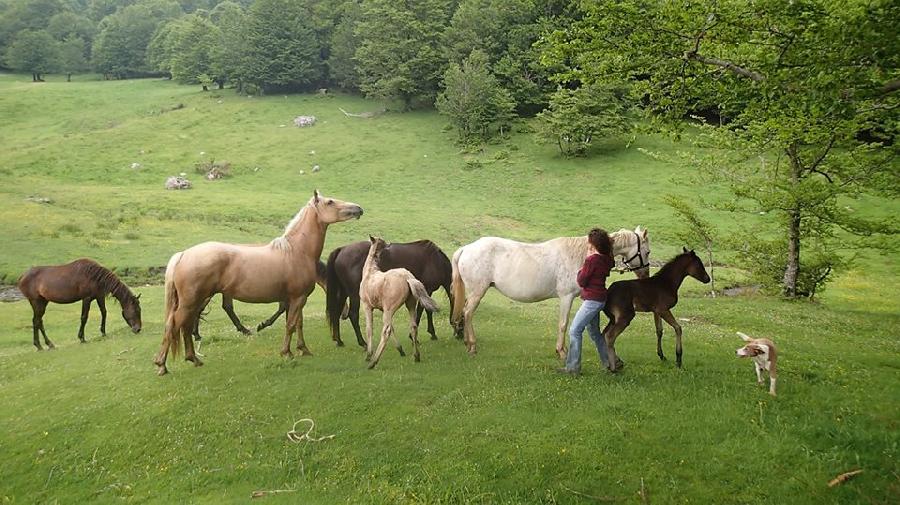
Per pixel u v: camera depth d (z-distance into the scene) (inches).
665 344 426.0
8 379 415.2
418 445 268.8
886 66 315.6
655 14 355.3
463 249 394.0
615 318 344.2
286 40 2726.4
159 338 498.9
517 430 275.7
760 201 692.7
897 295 896.3
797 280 760.3
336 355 395.9
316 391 323.0
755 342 311.1
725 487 238.4
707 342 437.1
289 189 1680.6
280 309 476.7
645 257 374.6
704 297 804.6
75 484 257.3
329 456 264.1
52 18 4389.8
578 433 271.3
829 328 568.4
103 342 507.8
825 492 234.2
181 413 304.2
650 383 325.7
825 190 628.7
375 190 1669.5
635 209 1424.7
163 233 1086.4
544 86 2235.5
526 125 2121.1
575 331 331.3
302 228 380.2
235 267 352.2
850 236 1208.2
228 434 283.6
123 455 273.3
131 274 877.2
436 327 511.8
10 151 1962.4
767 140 568.4
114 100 2785.4
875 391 322.7
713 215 1370.6
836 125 370.0
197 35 3230.8
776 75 343.3
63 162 1855.3
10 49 3720.5
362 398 313.1
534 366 362.0
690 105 446.3
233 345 434.3
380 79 2427.4
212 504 234.1
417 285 352.5
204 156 1961.1
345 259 421.7
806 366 368.5
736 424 277.0
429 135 2137.1
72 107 2650.1
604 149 1891.0
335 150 2017.7
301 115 2410.2
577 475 245.8
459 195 1611.7
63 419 307.7
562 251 366.0
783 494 234.1
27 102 2669.8
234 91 2839.6
